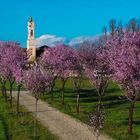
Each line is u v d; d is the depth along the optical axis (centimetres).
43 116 7412
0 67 8294
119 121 6719
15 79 7950
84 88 11700
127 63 5853
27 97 10256
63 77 8700
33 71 6062
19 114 7644
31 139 5606
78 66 8088
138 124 6488
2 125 6488
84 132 6019
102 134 5781
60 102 9138
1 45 8800
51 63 8644
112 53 6331
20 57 8181
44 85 6047
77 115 7425
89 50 7800
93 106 8469
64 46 8831
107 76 7262
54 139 5616
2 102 9338
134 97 5891
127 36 6253
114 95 10050
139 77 5834
